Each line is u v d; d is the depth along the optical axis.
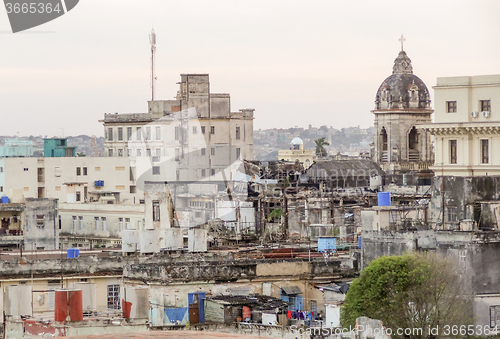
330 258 95.62
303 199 149.75
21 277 91.75
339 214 144.88
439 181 94.06
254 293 88.00
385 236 87.31
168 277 83.25
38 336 76.94
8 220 160.25
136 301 80.94
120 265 94.38
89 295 86.19
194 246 101.44
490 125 167.25
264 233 129.50
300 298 88.56
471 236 81.75
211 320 81.88
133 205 161.50
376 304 76.06
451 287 76.62
